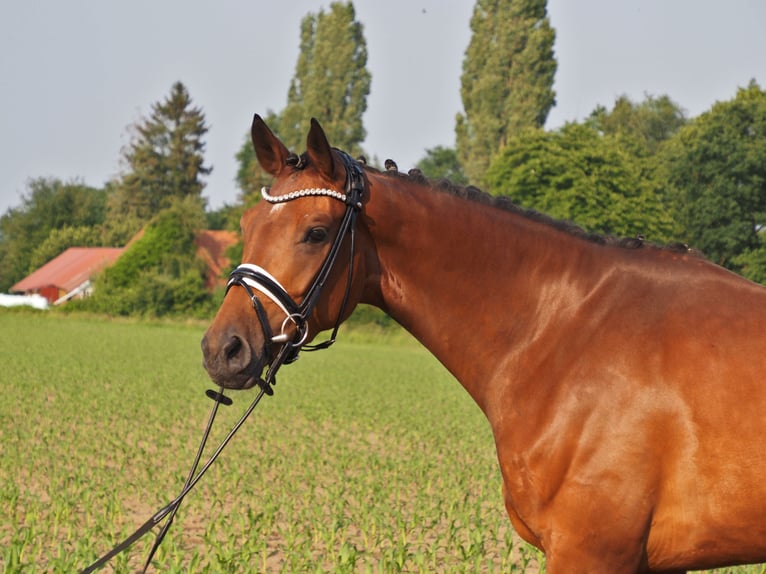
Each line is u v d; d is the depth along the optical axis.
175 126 94.38
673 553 3.84
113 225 90.06
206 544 8.16
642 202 40.50
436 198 4.33
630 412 3.82
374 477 12.28
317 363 34.59
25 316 57.41
